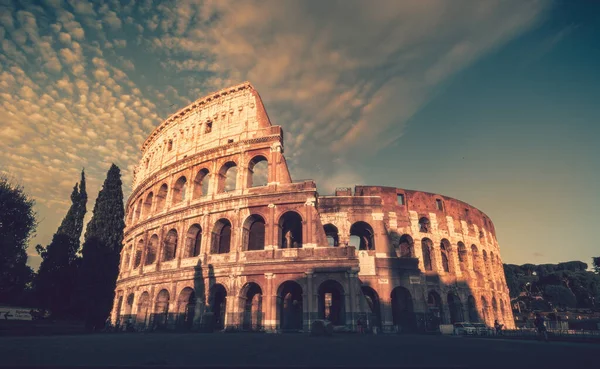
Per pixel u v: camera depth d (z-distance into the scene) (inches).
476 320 2549.2
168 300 2153.1
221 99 2415.1
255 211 1983.3
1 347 897.5
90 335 1551.4
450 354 763.4
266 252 1866.4
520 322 4141.2
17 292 2363.4
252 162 2181.3
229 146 2202.3
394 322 2155.5
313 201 1909.4
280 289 1819.6
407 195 2596.0
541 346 1011.3
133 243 2576.3
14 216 1716.3
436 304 2443.4
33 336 1465.3
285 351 810.8
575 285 5068.9
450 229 2652.6
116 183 2271.2
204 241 2025.1
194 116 2509.8
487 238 3095.5
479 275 2748.5
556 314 4210.1
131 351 810.8
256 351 809.5
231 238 1966.0
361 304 1708.9
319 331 1421.0
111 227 2142.0
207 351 809.5
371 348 887.7
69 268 2416.3
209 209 2081.7
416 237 2471.7
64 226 2591.0
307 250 1818.4
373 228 2159.2
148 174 2817.4
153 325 2048.5
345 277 1744.6
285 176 2025.1
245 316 1926.7
